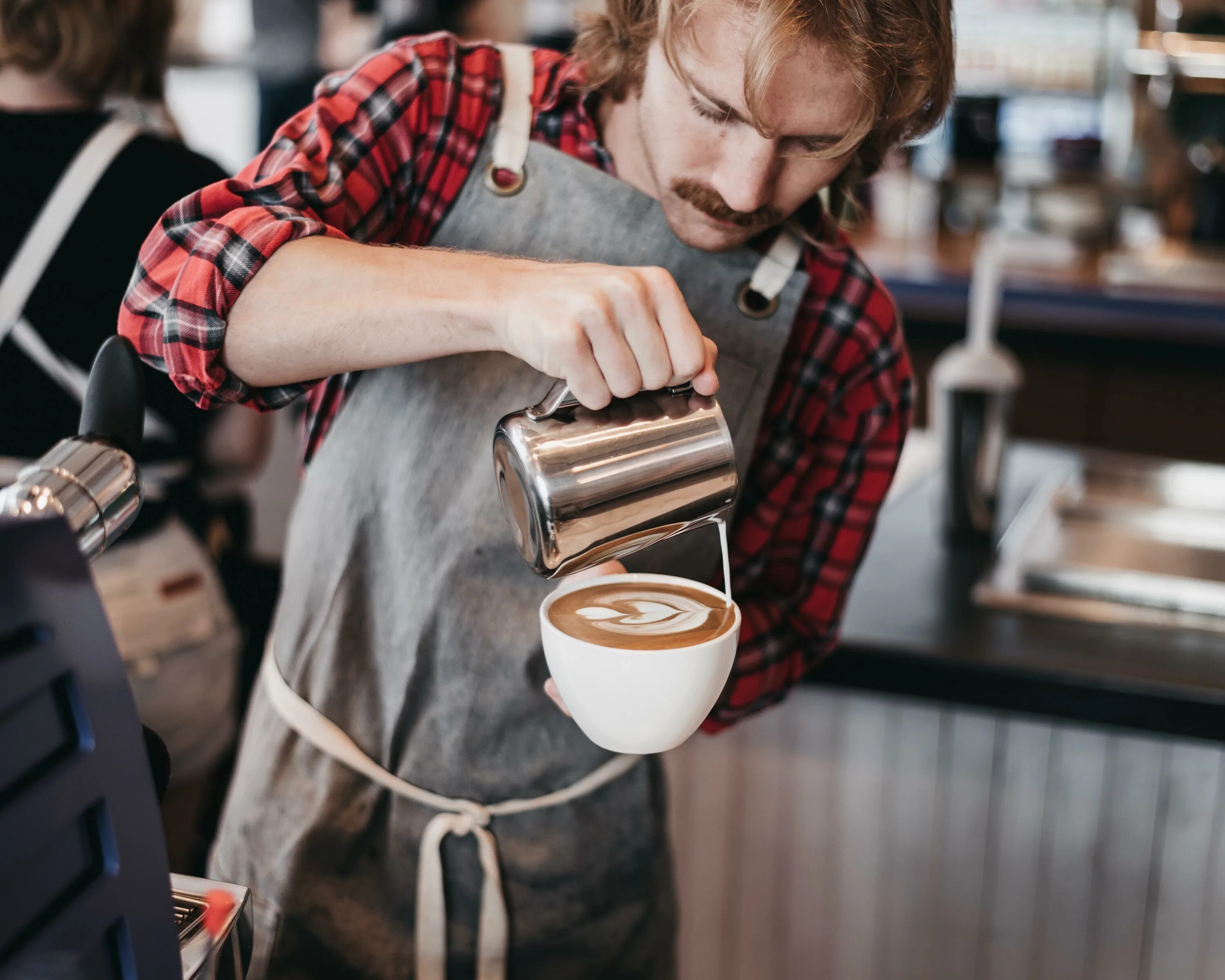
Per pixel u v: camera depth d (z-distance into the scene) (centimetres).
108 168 126
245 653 185
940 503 168
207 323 77
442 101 98
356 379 102
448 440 96
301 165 87
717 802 157
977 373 161
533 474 70
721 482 76
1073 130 386
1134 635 138
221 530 183
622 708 72
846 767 149
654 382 71
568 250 97
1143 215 366
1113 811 139
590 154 100
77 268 125
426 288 75
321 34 299
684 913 163
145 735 60
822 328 107
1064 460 209
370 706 103
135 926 51
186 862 164
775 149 83
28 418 128
